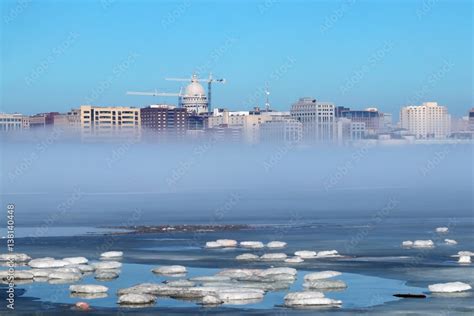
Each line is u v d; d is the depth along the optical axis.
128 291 191.62
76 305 179.12
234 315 170.00
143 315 170.62
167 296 189.12
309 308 176.00
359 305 178.50
